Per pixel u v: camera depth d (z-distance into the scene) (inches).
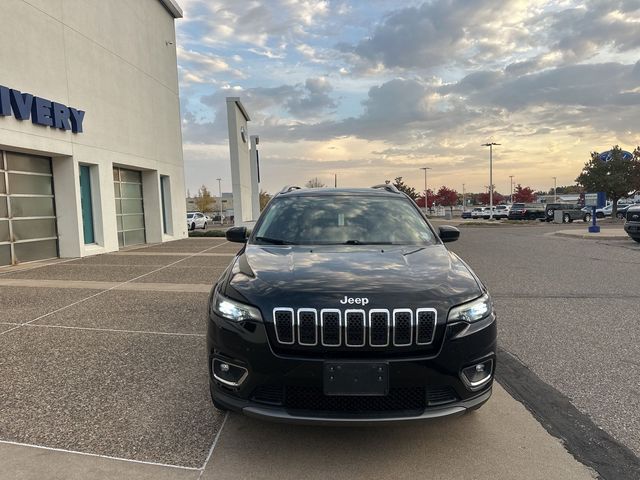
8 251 464.8
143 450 114.2
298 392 105.2
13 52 433.7
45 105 471.5
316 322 103.9
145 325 227.5
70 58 521.3
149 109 740.7
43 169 514.3
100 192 586.2
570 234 865.5
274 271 121.4
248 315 108.1
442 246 153.6
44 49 477.1
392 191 196.2
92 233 588.7
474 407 109.3
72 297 295.6
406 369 102.5
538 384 157.5
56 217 532.4
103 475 103.5
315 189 194.9
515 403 142.7
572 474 105.0
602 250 588.4
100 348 191.8
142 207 764.0
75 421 128.8
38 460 109.4
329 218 167.5
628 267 431.2
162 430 124.0
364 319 103.6
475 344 109.0
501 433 124.0
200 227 1768.0
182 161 893.8
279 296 108.0
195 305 271.9
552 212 1652.3
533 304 276.4
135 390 149.6
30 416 131.6
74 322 233.1
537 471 106.3
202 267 441.1
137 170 743.1
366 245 150.9
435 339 106.0
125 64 655.8
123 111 649.0
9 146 436.5
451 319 107.1
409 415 102.7
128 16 666.8
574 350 192.7
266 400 107.1
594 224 928.9
